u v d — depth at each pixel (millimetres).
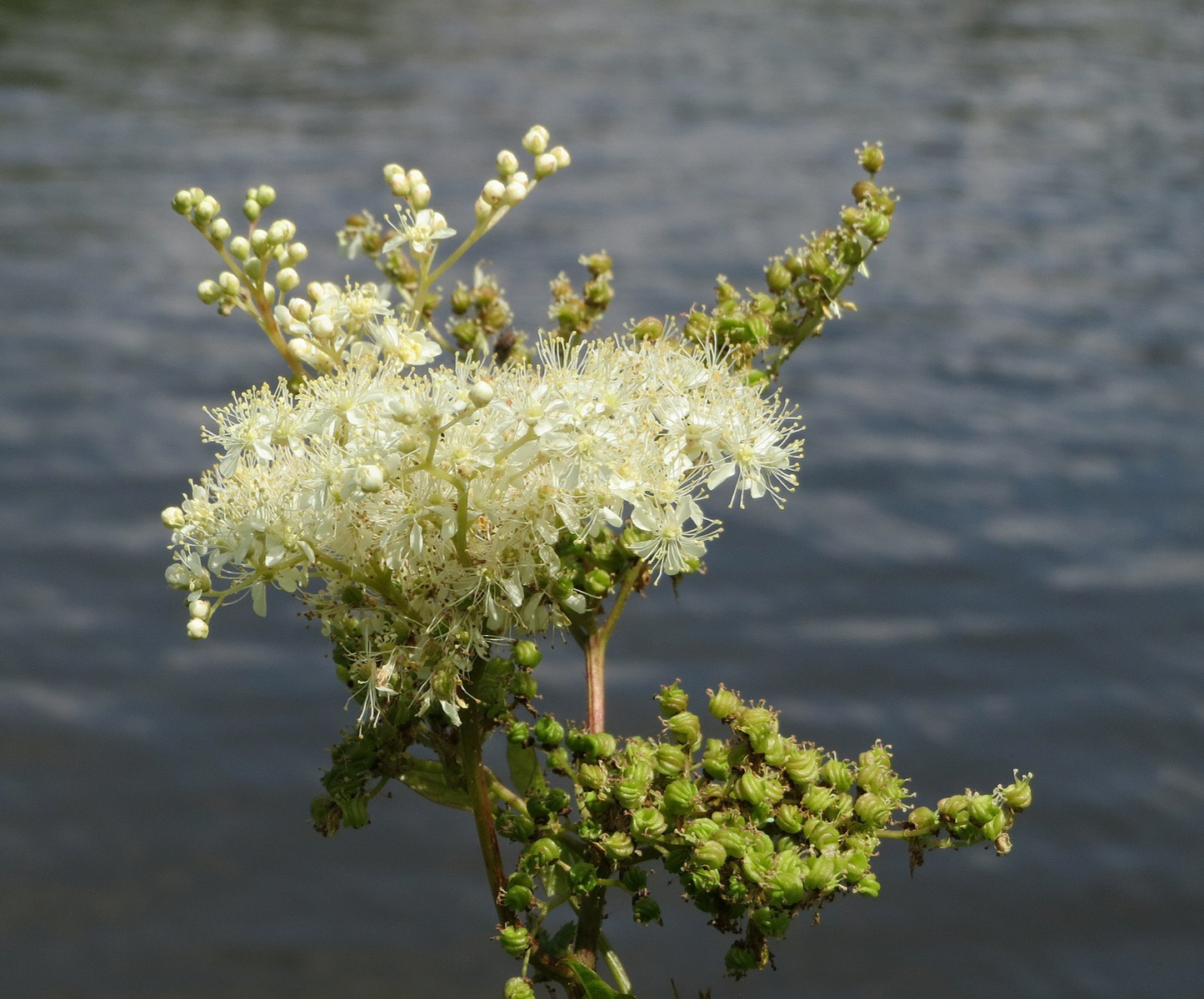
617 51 62250
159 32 60938
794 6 77625
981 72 59062
